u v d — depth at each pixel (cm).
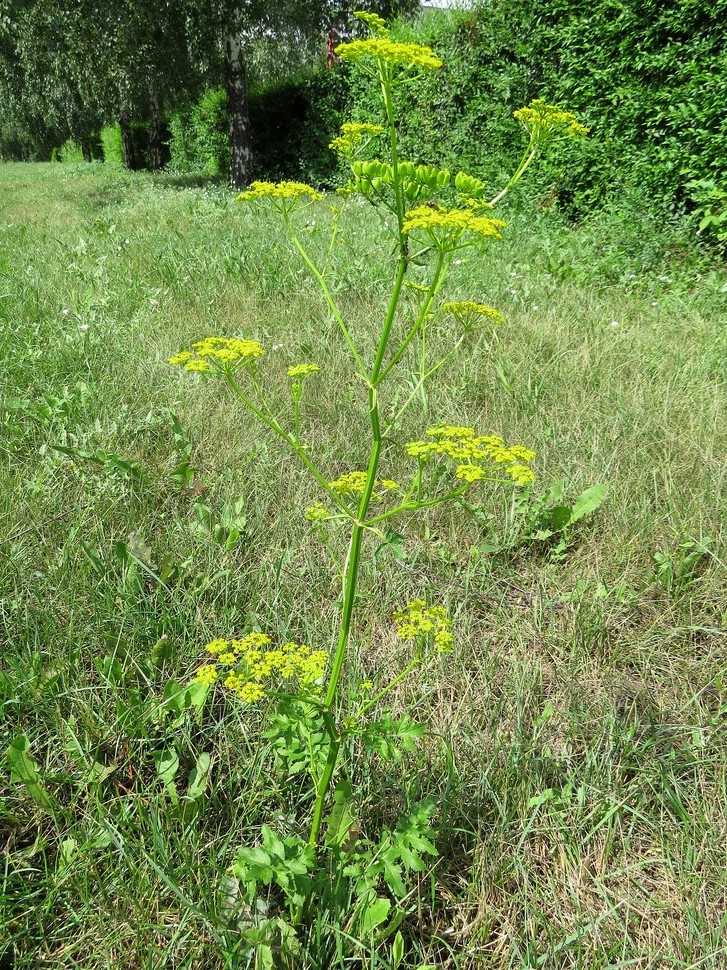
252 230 791
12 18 1386
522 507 292
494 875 164
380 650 230
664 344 478
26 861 165
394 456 334
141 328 480
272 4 1411
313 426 369
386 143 1119
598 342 466
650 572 262
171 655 213
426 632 146
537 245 714
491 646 238
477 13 944
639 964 152
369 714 201
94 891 157
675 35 673
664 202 684
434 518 298
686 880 165
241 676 138
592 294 592
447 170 146
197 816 169
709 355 452
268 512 300
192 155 2075
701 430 350
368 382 144
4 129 3167
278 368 423
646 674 228
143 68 1406
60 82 1636
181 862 164
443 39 1010
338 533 280
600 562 274
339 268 611
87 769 180
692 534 280
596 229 717
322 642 225
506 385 388
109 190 1498
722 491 303
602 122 751
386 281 584
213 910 150
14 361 404
